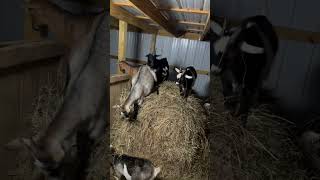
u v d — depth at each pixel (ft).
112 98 10.75
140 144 9.91
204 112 10.37
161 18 11.51
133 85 10.77
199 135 9.75
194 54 18.85
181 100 10.97
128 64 12.48
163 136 9.64
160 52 19.35
